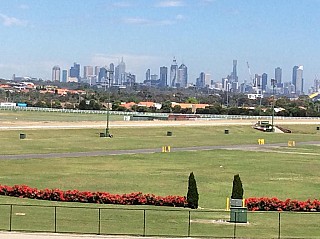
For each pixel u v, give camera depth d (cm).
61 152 11031
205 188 7381
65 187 7181
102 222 4878
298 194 7112
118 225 4781
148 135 15600
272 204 5669
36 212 5262
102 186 7338
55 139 13475
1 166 8862
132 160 10150
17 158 9894
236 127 19050
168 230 4650
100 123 17350
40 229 4538
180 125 18375
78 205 5678
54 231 4459
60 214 5188
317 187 7688
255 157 11138
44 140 13150
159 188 7269
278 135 17475
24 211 5291
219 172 8900
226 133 17475
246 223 5022
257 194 7038
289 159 10912
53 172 8419
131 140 14025
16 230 4478
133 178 8069
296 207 5669
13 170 8506
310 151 12638
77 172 8488
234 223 4909
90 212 5338
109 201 5838
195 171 8938
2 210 5306
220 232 4619
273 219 5253
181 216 5278
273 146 13712
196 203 5725
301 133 18638
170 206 5784
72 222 4844
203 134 16812
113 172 8594
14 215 5088
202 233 4562
